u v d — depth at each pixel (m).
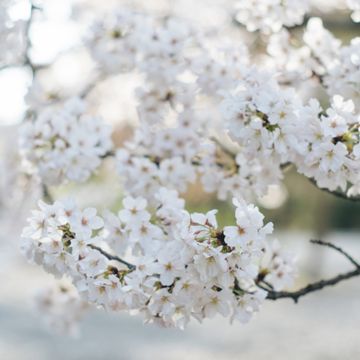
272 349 4.40
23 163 1.85
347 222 13.94
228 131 1.52
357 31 5.08
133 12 2.04
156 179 1.82
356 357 4.16
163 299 1.43
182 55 1.90
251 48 2.18
